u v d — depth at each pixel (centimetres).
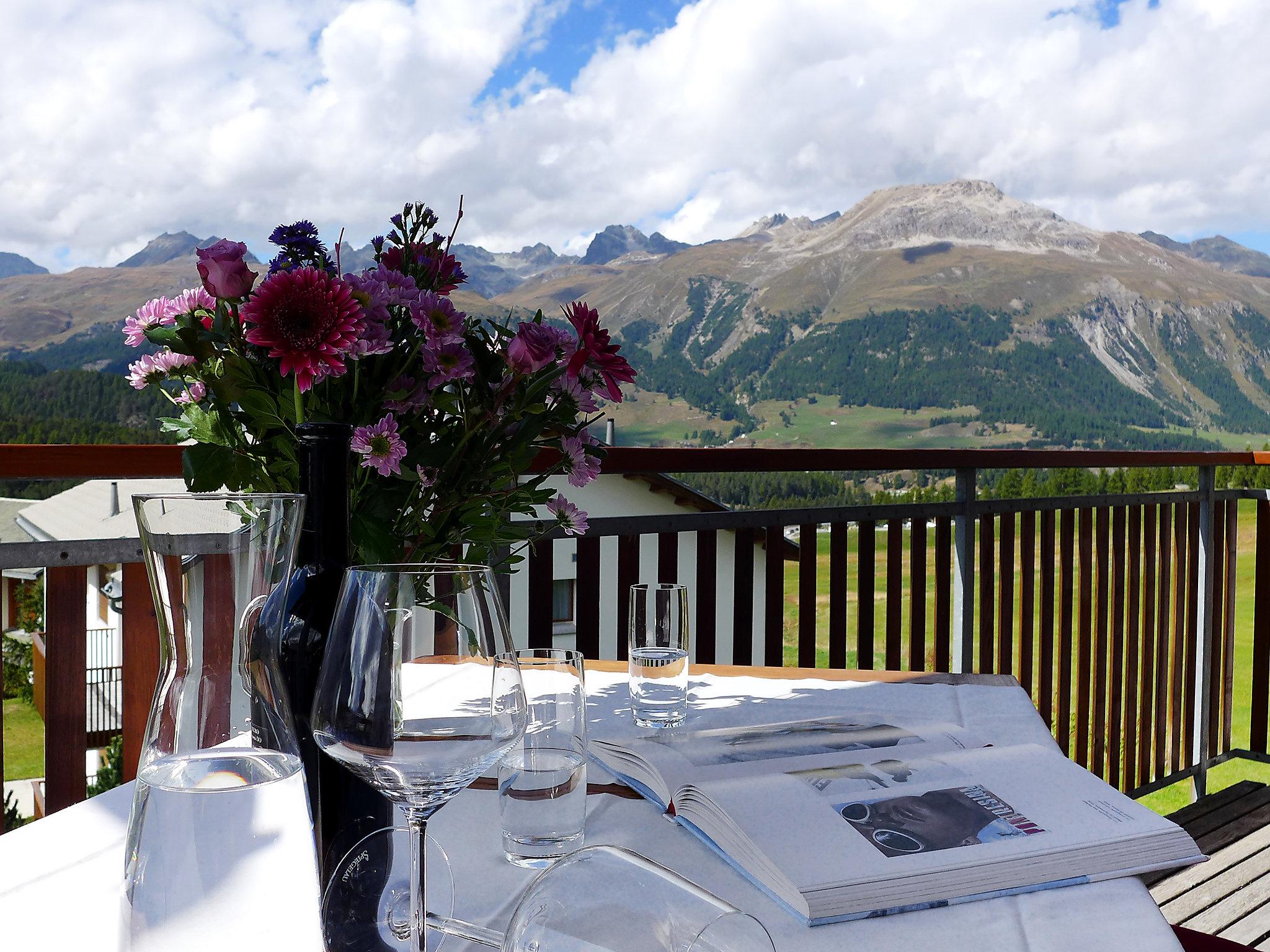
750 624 229
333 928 52
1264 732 323
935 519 257
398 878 54
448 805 75
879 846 61
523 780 63
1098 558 297
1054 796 69
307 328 75
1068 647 291
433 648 47
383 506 86
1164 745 315
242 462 86
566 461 105
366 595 47
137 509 44
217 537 44
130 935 36
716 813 65
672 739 81
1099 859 61
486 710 47
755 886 60
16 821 738
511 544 106
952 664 263
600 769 83
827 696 106
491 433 94
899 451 234
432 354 87
